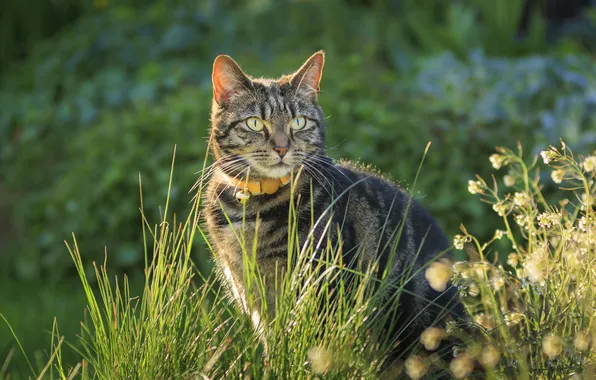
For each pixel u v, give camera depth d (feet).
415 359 12.10
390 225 14.61
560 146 24.53
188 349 11.71
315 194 14.55
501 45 34.14
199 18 34.37
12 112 32.32
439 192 24.36
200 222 16.57
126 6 37.01
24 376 17.70
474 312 14.19
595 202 12.16
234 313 13.55
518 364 11.19
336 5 34.53
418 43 35.40
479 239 23.76
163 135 26.73
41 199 27.55
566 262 11.90
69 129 30.42
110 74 31.48
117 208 25.76
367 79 28.35
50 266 26.18
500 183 24.26
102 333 12.18
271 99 15.10
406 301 14.21
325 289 12.46
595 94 26.96
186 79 31.07
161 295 11.90
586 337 11.03
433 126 25.81
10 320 21.58
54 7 38.63
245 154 14.88
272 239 14.29
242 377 11.35
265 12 34.71
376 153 25.18
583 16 40.29
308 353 10.91
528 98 26.94
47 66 33.22
